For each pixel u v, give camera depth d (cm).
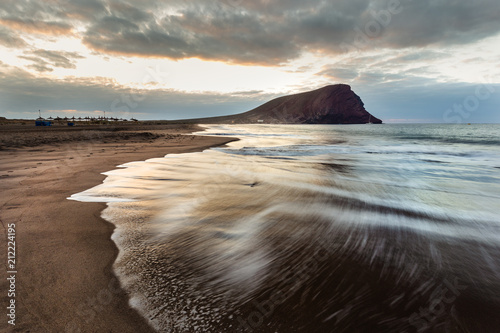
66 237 324
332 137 3444
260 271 263
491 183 775
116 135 2497
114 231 348
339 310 207
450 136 3766
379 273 266
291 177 794
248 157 1257
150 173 768
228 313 199
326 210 483
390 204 543
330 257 298
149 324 183
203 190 595
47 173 722
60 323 181
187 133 3700
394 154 1561
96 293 215
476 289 243
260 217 429
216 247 313
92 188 576
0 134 2334
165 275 248
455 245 347
